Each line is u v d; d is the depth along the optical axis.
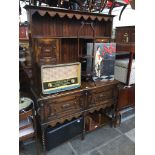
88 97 1.74
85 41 2.02
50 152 1.74
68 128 1.74
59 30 1.79
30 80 1.93
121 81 2.24
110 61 1.93
